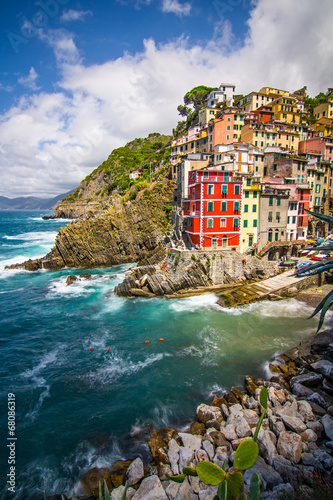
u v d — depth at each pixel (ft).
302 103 360.28
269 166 231.30
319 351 84.33
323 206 240.12
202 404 66.64
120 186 403.34
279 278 151.94
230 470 47.75
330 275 147.13
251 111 313.32
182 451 52.31
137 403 71.41
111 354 93.91
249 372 82.23
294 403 63.46
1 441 61.93
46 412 69.67
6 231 442.50
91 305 138.00
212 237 160.45
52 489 51.83
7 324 117.50
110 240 229.25
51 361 90.63
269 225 176.35
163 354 92.89
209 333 106.42
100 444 60.59
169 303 138.21
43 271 208.95
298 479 45.98
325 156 267.39
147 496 45.11
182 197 213.46
